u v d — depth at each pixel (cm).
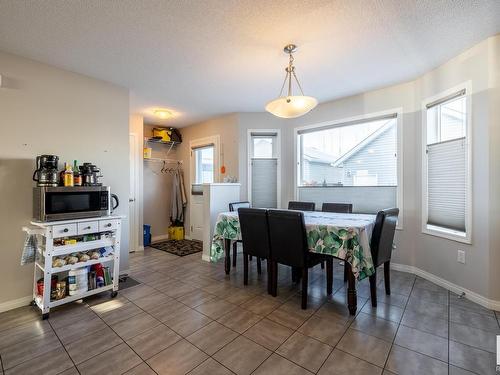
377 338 181
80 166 262
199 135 509
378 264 226
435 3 175
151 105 397
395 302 236
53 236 214
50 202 220
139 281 292
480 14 188
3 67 231
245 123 437
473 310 220
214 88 329
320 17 189
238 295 254
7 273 230
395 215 246
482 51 226
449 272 264
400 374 146
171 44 225
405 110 317
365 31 208
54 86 261
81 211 238
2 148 229
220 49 234
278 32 208
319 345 174
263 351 168
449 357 160
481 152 230
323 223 227
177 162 557
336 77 299
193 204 521
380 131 342
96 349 170
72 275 229
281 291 264
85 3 171
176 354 165
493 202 222
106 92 302
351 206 320
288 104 229
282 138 432
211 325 199
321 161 397
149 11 181
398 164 323
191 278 302
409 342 176
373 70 282
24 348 172
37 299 224
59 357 163
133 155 433
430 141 294
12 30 201
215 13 184
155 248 447
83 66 264
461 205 254
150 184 514
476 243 235
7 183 231
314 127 397
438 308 224
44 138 253
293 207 375
